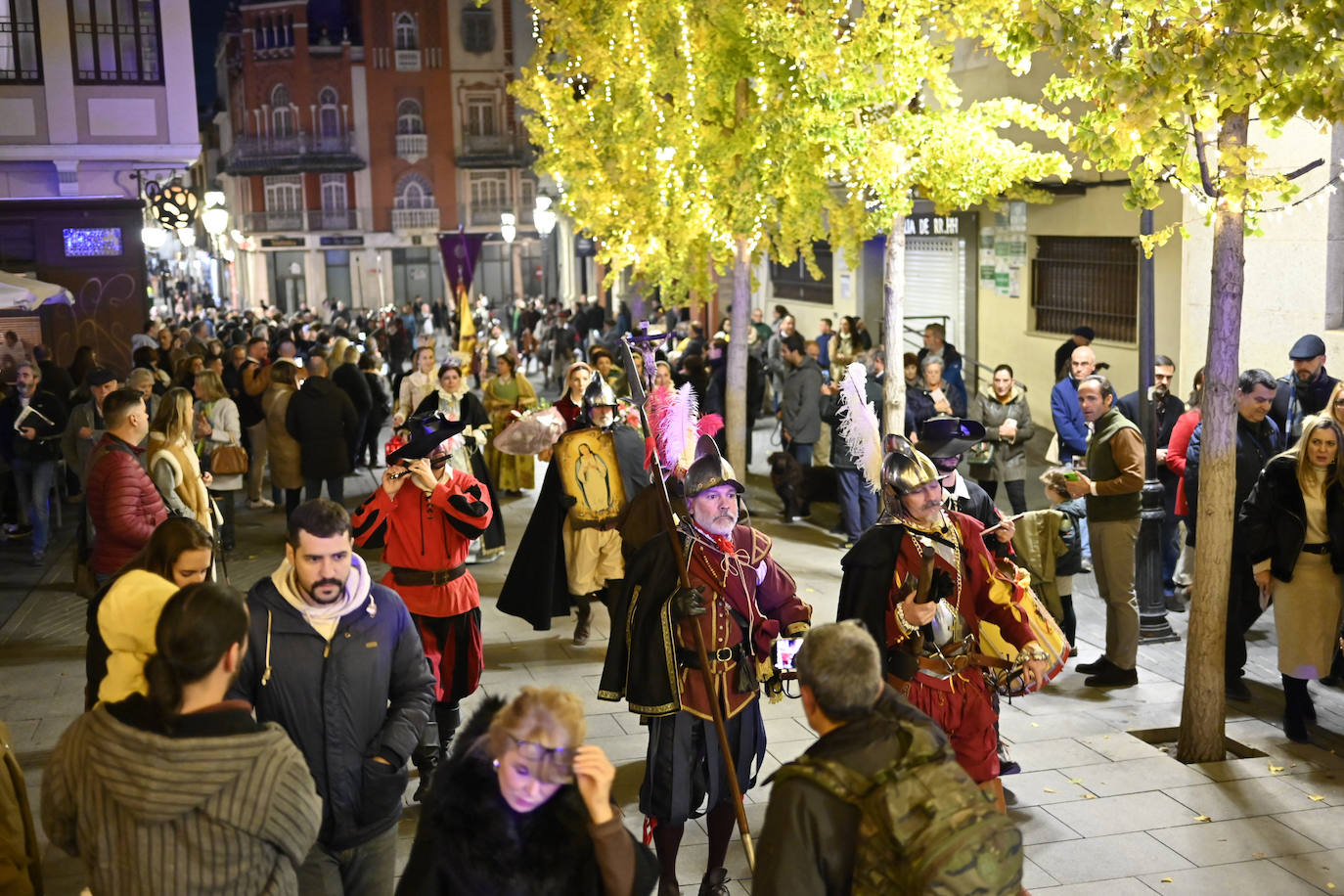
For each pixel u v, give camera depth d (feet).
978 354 67.36
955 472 21.12
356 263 234.17
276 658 14.10
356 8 231.30
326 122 228.84
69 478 54.49
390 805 14.39
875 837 10.61
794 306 91.81
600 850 10.41
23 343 66.59
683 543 17.99
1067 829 20.24
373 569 38.32
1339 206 38.60
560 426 31.22
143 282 69.77
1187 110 21.21
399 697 14.92
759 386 53.16
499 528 32.40
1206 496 22.63
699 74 40.75
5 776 14.02
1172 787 21.81
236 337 83.92
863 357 46.73
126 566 15.85
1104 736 24.25
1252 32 20.34
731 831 18.17
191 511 27.48
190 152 70.79
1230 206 21.77
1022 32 22.70
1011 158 34.30
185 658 10.82
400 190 233.76
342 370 54.95
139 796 10.74
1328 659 23.85
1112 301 55.88
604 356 42.91
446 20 230.27
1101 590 27.30
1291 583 23.97
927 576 17.24
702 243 47.06
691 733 17.84
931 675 17.28
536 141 48.34
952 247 69.56
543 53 47.21
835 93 34.99
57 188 70.64
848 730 11.01
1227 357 22.31
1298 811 20.84
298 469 44.96
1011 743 23.94
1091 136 22.61
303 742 14.19
